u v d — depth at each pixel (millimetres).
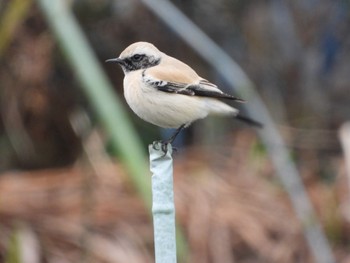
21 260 8961
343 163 12656
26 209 10656
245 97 10062
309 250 10930
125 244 10383
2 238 10117
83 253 9906
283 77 15383
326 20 15469
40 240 10258
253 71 15320
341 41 15516
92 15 13773
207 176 12023
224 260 10766
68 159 13203
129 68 7926
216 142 13539
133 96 7605
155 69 7613
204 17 14984
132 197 11070
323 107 15062
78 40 6691
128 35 14078
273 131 10500
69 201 10883
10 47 12500
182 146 13469
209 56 9641
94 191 10891
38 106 12789
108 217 10703
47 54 12555
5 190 11156
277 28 15422
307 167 13156
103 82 6613
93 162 11648
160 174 5262
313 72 15414
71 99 13016
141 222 10750
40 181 11516
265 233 11148
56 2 6734
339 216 11117
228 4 15062
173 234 5250
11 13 8102
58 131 13125
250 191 11789
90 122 12719
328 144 13648
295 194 10383
